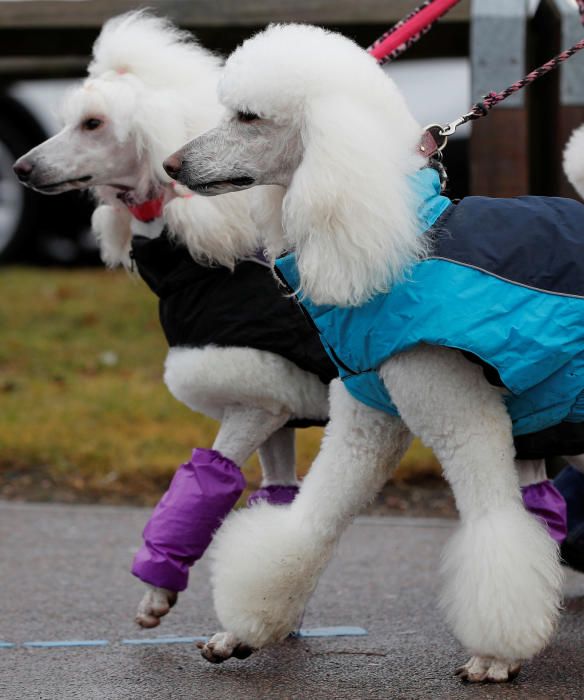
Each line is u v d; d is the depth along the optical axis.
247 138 5.76
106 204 7.57
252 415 6.95
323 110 5.41
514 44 9.81
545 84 10.73
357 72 5.59
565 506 7.14
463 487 5.77
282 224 5.75
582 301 5.58
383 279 5.45
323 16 10.88
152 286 6.98
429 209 5.69
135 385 12.99
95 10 11.20
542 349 5.50
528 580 5.68
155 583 6.71
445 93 16.72
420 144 5.89
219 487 6.79
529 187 11.21
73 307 16.23
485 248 5.59
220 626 7.26
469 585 5.72
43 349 14.34
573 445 6.07
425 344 5.62
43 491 10.45
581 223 5.79
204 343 6.80
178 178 5.90
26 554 8.86
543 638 5.76
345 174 5.32
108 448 11.09
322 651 6.72
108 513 9.95
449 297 5.49
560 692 5.86
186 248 6.84
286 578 6.14
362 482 6.11
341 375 5.95
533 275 5.58
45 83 17.92
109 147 7.18
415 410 5.74
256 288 6.73
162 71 7.05
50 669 6.40
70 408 12.19
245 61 5.69
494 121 9.88
